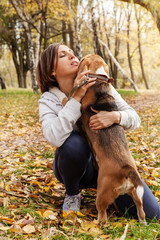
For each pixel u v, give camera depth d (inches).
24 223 84.7
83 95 91.9
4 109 395.5
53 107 96.7
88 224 81.4
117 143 84.6
